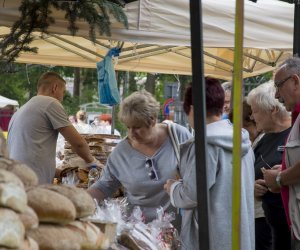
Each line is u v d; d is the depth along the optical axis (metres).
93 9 5.25
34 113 6.27
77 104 26.86
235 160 2.81
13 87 26.64
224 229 3.85
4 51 5.36
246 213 4.01
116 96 7.03
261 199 4.94
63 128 6.29
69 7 5.21
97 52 9.39
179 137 4.55
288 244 4.91
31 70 23.11
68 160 6.60
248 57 9.34
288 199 4.29
